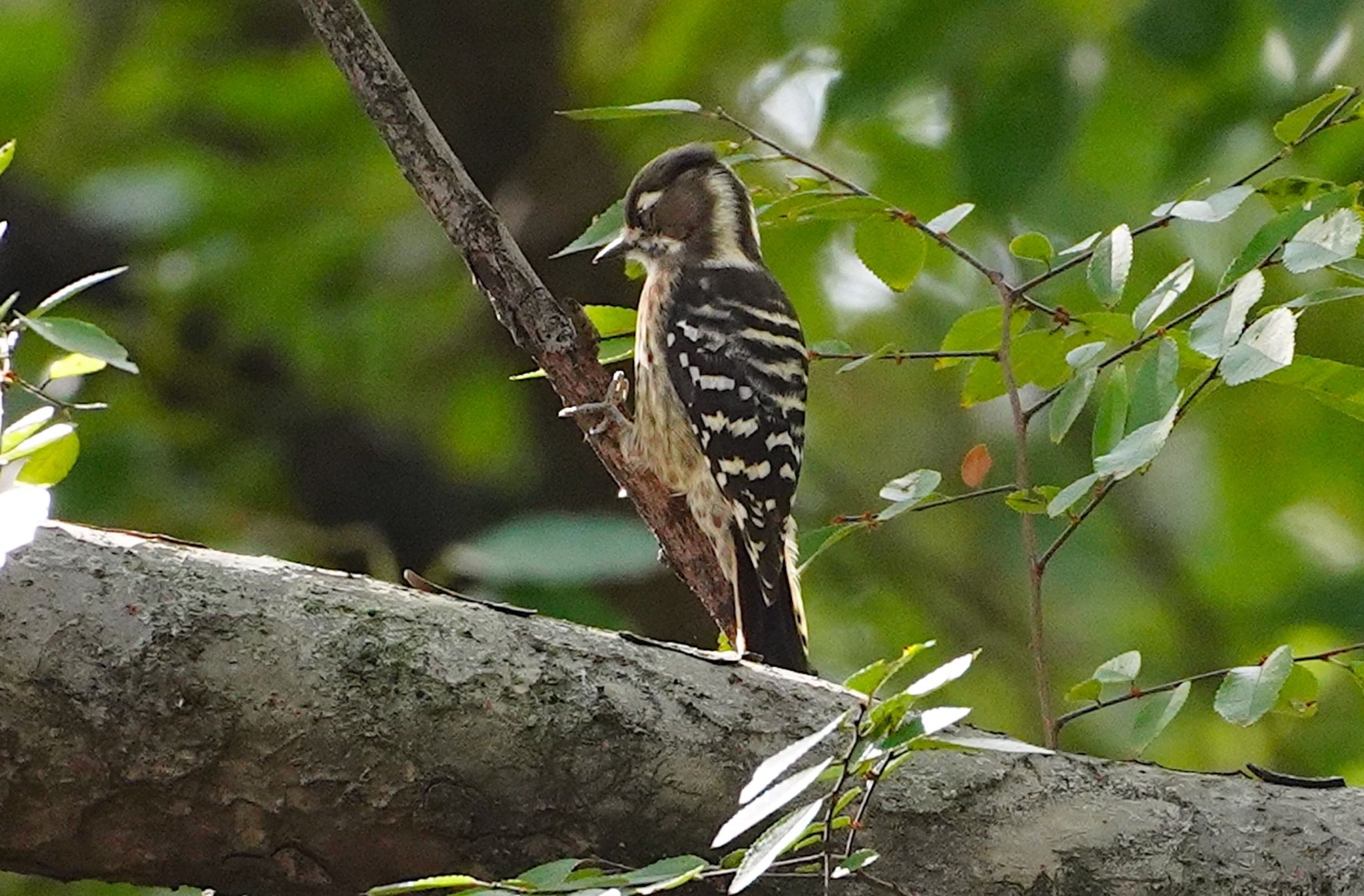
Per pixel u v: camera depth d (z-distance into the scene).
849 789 4.77
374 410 12.98
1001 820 5.43
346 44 7.14
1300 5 9.12
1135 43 9.69
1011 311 6.32
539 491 12.82
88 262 12.41
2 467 4.99
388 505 12.58
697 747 5.46
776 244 12.35
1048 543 13.95
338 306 12.99
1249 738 12.84
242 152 13.77
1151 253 11.11
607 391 7.88
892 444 14.46
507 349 13.00
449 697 5.40
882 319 13.55
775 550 9.38
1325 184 5.88
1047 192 10.33
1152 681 13.02
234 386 12.87
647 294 10.20
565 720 5.43
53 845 5.38
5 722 5.23
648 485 9.52
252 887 5.49
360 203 13.04
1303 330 11.24
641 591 11.73
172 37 13.33
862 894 5.39
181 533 11.50
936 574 14.30
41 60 12.87
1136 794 5.48
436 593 5.79
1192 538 13.84
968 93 10.10
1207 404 12.59
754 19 11.59
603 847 5.44
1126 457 5.06
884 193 11.75
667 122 12.32
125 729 5.28
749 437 9.52
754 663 5.79
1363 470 12.26
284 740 5.33
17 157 12.73
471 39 12.84
